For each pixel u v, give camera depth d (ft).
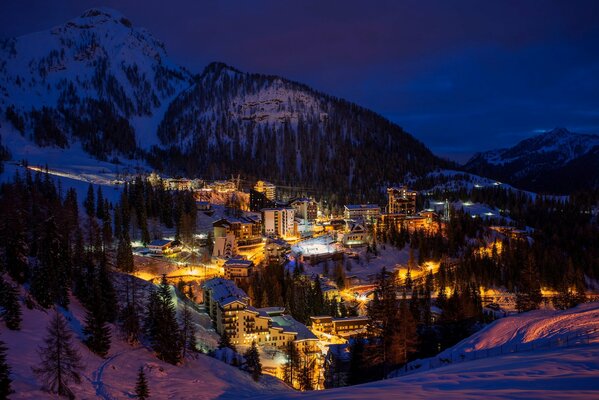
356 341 311.06
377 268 613.11
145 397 204.64
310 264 606.55
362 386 165.07
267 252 612.29
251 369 304.91
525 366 160.56
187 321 299.17
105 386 208.85
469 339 281.74
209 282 433.48
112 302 313.12
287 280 500.33
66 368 191.52
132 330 284.41
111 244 537.24
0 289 233.96
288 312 445.37
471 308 390.63
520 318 293.02
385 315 285.43
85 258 390.63
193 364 277.85
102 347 247.09
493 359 200.03
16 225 303.68
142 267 510.58
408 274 567.18
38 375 190.39
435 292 526.57
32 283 278.46
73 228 473.26
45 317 259.80
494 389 126.72
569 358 168.14
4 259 296.92
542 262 550.36
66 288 305.32
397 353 275.80
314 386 320.70
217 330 383.86
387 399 123.85
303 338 377.09
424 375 172.65
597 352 175.22
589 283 550.36
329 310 455.63
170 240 584.40
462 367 185.26
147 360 260.42
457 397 118.83
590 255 588.91
